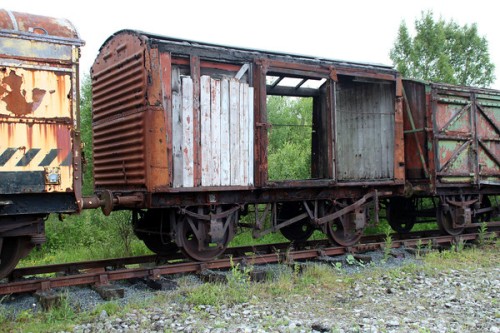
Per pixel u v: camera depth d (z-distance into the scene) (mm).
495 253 10836
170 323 5766
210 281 7797
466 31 21656
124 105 8734
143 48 8133
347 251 10188
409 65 20875
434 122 11789
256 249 10414
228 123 8930
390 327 5629
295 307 6539
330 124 10188
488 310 6426
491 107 13297
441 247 11305
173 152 8289
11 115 6438
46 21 6840
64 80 6859
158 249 9922
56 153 6766
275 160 16422
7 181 6387
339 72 10320
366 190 11062
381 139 11633
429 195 11953
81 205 7031
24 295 6859
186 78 8469
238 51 9148
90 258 10422
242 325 5672
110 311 6223
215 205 8945
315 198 10297
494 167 13320
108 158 9352
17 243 6949
